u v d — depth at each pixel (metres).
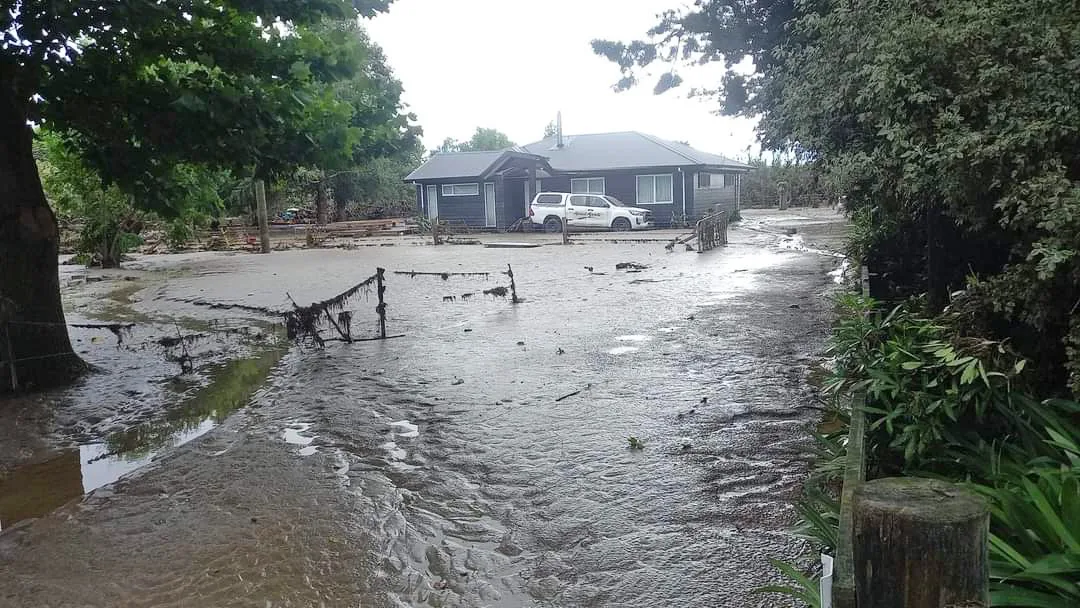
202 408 7.70
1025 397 3.68
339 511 4.91
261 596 3.89
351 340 10.58
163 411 7.66
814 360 8.21
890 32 4.74
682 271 17.31
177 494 5.30
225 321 13.16
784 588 3.11
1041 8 4.14
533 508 4.84
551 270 18.72
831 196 7.77
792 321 10.58
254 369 9.32
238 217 42.97
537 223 33.94
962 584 1.75
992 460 3.42
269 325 12.54
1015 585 2.67
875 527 1.81
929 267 6.24
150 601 3.88
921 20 4.53
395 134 10.91
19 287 8.67
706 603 3.65
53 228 8.95
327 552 4.34
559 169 35.22
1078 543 2.54
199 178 13.16
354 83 10.57
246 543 4.48
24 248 8.66
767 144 8.62
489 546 4.37
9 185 8.60
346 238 34.97
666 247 23.14
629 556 4.14
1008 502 2.88
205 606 3.81
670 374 7.97
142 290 18.14
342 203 45.66
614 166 34.47
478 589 3.90
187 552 4.40
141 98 8.73
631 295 13.86
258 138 8.82
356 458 5.91
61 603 3.90
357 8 9.12
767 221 38.41
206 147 9.05
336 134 9.51
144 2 7.41
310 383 8.38
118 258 24.42
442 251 26.08
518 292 14.92
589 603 3.72
